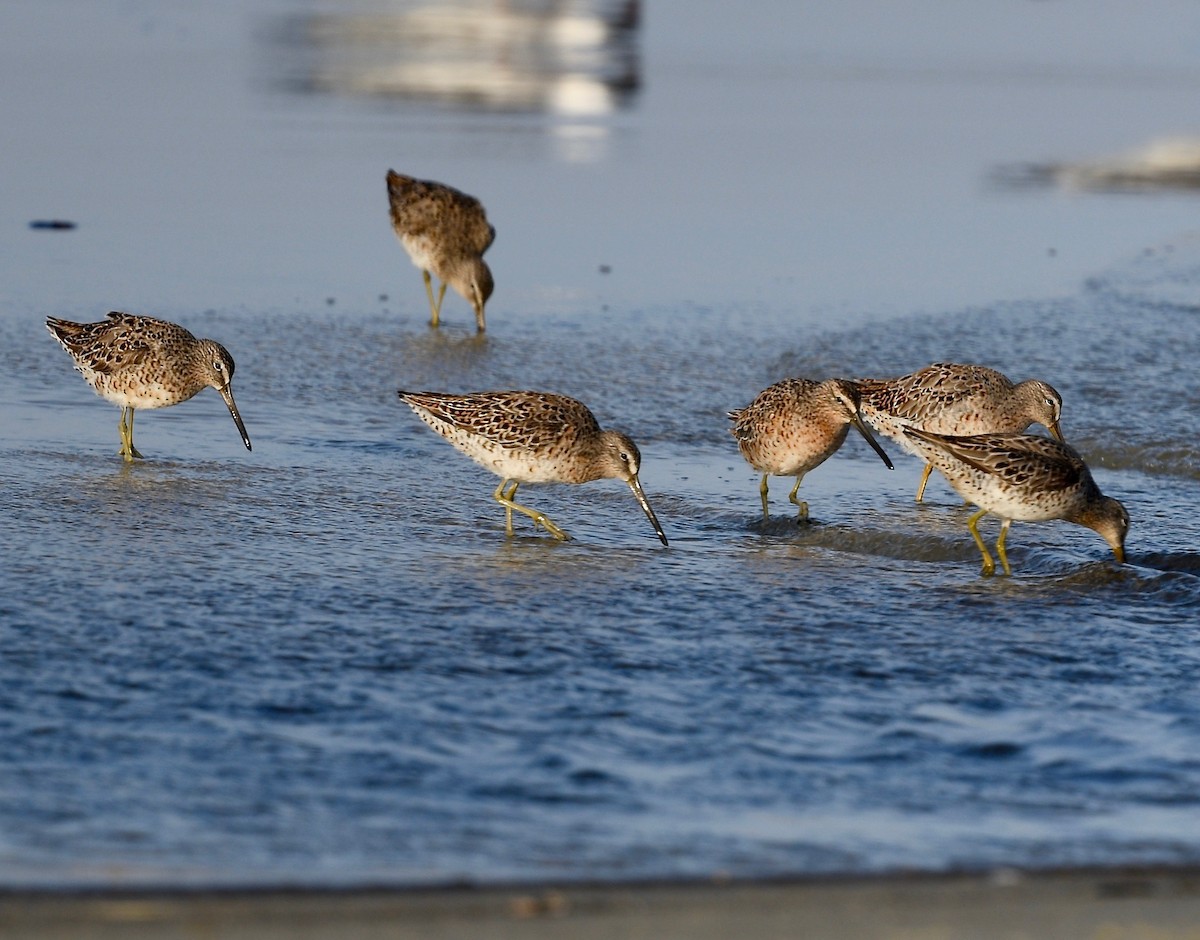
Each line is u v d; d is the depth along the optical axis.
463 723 9.17
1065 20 65.38
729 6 66.62
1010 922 6.93
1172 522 14.28
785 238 26.92
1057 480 12.70
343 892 7.00
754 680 10.09
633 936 6.70
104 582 11.35
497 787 8.30
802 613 11.52
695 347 20.28
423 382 18.45
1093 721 9.60
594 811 8.05
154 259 23.89
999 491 12.73
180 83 41.31
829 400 13.99
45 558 11.85
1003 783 8.66
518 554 12.81
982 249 26.48
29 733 8.70
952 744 9.18
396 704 9.41
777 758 8.88
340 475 14.93
